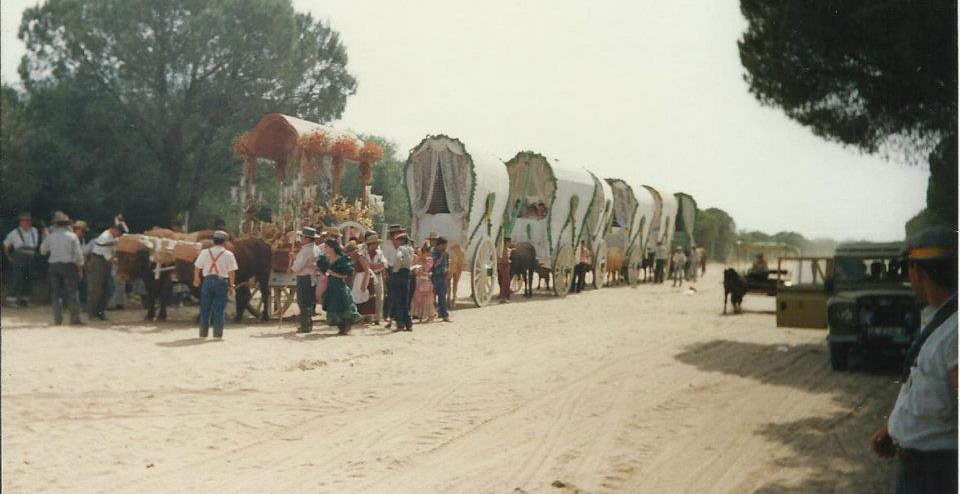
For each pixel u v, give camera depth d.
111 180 15.21
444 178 18.77
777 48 11.56
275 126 15.66
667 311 19.44
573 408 8.00
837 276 11.03
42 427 6.52
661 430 7.16
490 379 9.46
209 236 13.87
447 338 13.06
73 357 9.57
